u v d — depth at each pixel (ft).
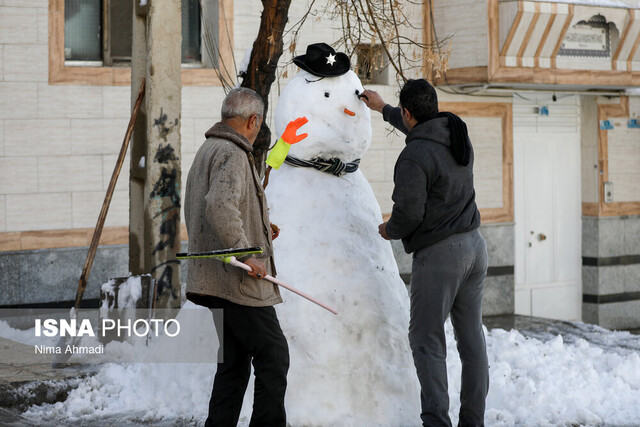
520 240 77.97
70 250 59.00
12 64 57.36
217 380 29.17
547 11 68.13
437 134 31.73
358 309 33.17
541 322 70.33
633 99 81.97
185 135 62.69
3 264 57.16
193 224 28.58
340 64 34.37
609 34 73.61
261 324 28.45
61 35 58.54
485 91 72.28
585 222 81.15
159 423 33.83
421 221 31.40
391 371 33.24
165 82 45.65
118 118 60.39
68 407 35.70
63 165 58.90
